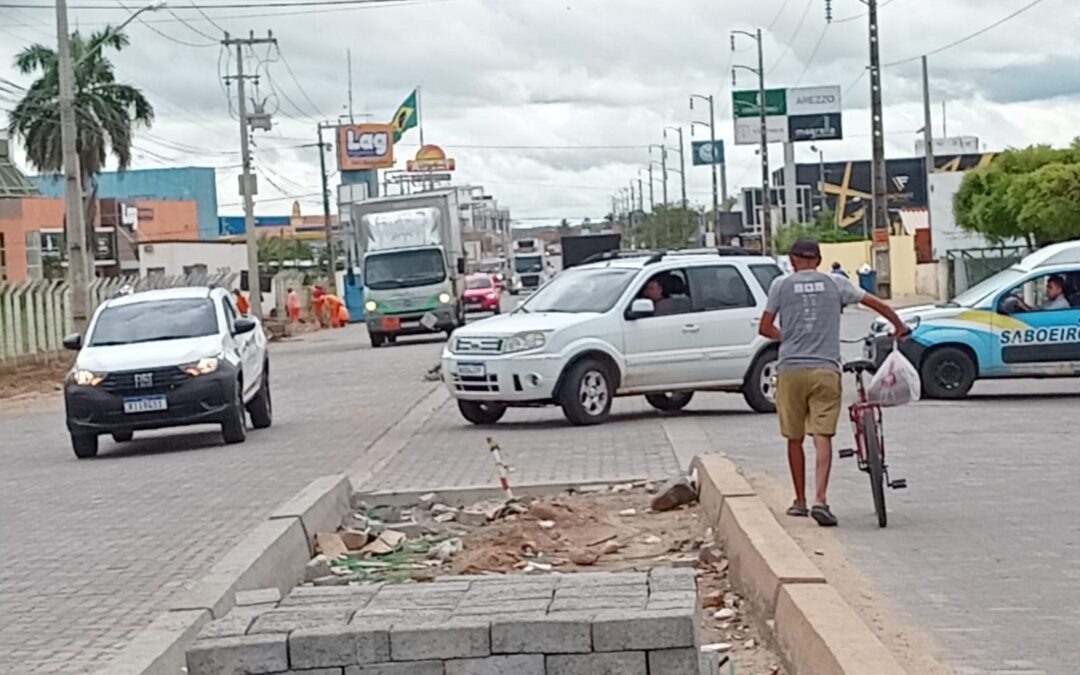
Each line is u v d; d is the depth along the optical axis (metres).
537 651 6.14
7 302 39.97
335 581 10.90
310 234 137.38
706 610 9.54
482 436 19.14
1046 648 7.84
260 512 13.77
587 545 11.88
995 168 55.44
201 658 6.17
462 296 50.22
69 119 36.72
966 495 12.84
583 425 19.66
